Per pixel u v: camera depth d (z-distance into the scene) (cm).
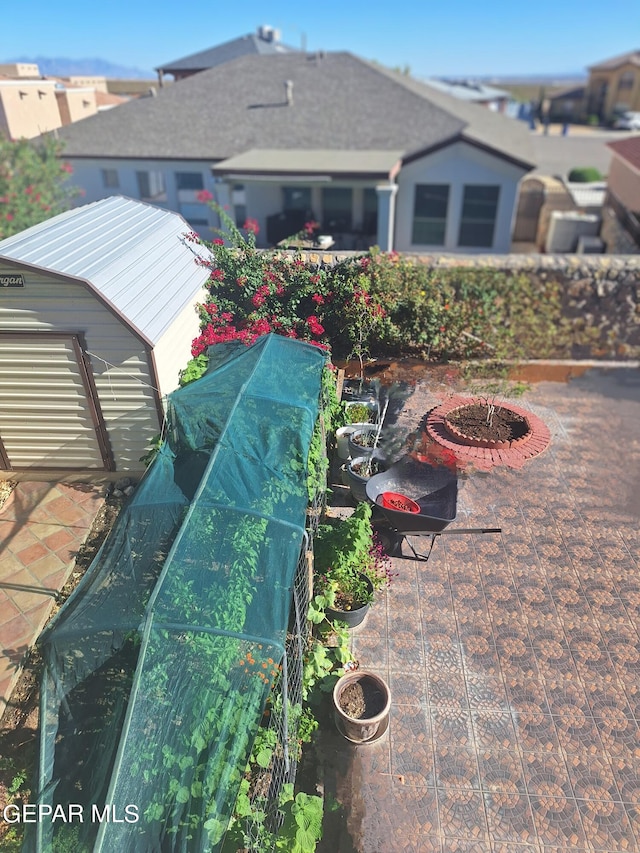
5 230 1485
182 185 1905
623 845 468
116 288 755
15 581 699
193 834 357
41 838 354
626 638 629
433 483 778
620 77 6225
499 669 600
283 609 471
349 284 1048
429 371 1091
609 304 1113
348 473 795
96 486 855
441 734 545
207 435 669
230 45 2816
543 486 838
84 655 427
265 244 1898
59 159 1684
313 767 524
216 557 496
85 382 782
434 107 2012
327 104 2050
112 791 346
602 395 1052
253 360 808
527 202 2297
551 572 708
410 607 666
